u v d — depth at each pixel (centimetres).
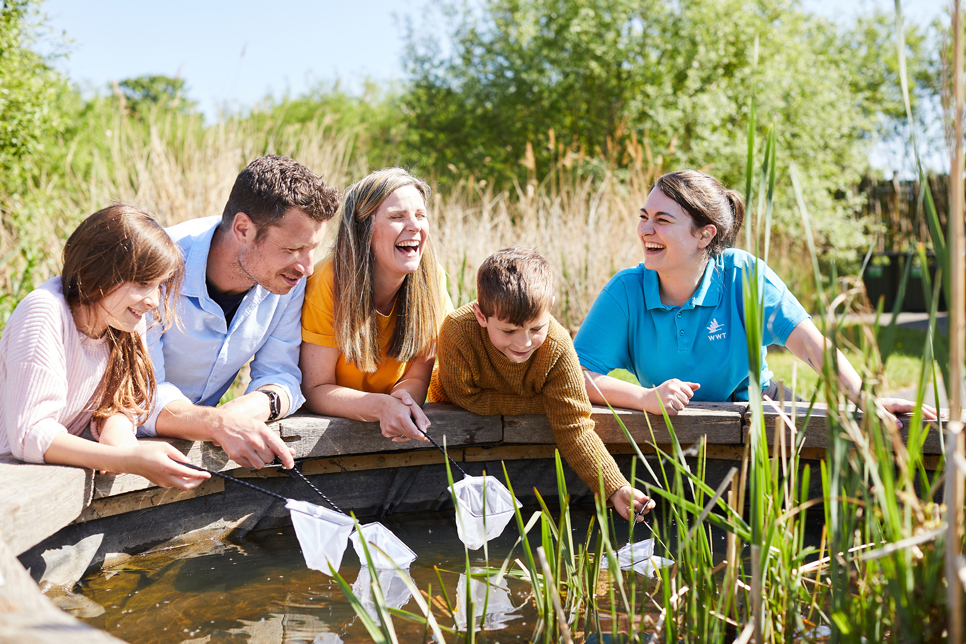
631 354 271
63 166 661
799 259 911
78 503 173
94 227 180
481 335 231
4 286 434
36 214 477
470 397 239
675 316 257
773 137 145
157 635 154
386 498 240
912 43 1028
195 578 185
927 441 221
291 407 227
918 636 121
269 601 172
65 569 179
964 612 114
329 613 166
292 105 1266
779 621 152
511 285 205
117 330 195
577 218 572
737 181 1127
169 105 542
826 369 136
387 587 181
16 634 94
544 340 223
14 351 176
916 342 811
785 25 1303
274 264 213
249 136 584
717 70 1216
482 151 1348
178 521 206
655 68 1231
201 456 208
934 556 121
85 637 96
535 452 248
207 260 225
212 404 247
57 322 179
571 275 528
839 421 139
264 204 206
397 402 222
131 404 199
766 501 154
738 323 255
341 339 230
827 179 1245
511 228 581
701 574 155
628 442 242
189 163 521
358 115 1447
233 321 229
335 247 232
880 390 140
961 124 112
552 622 157
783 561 150
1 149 485
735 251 262
